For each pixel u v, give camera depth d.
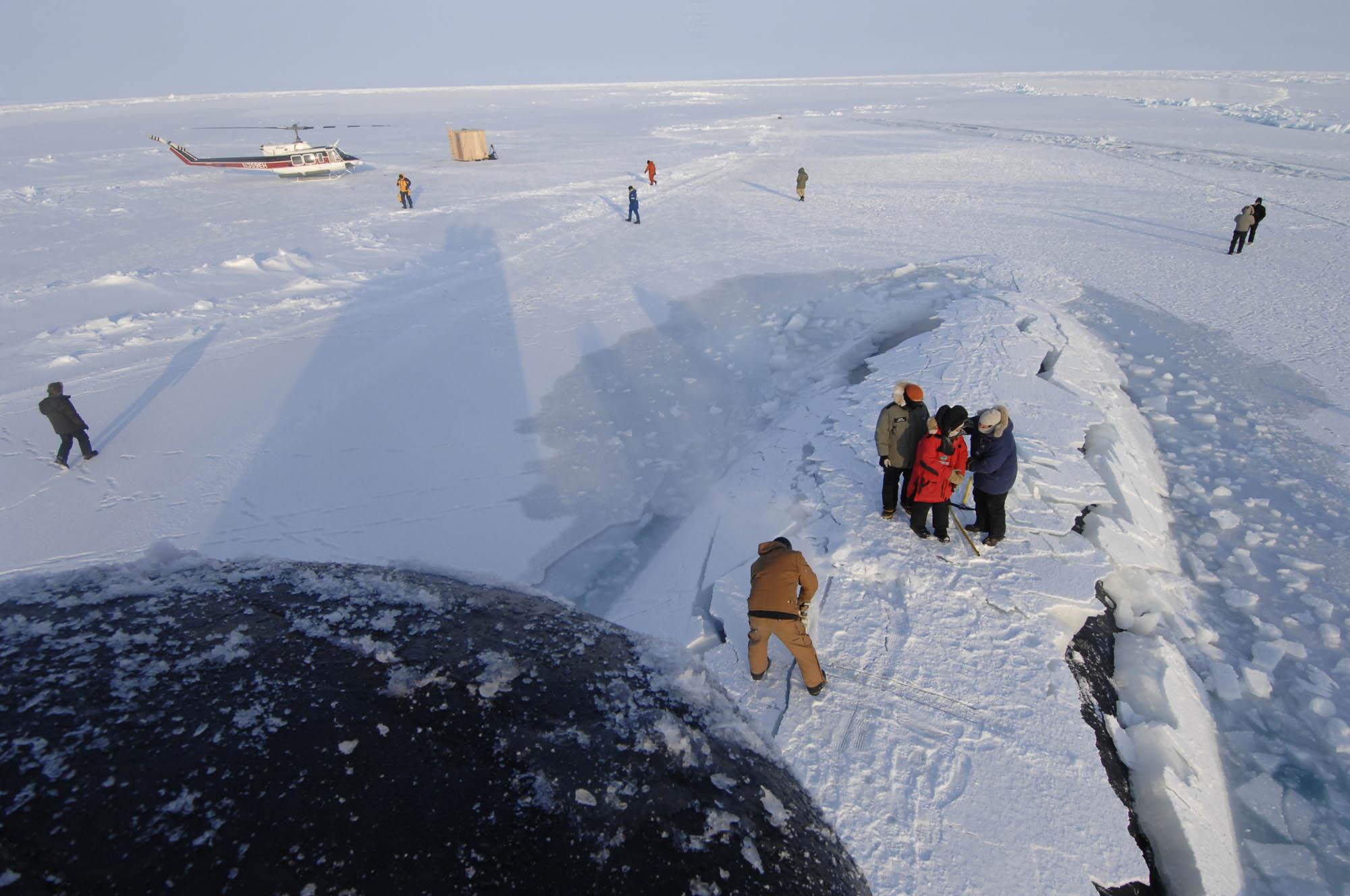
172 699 1.11
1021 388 9.12
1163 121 50.69
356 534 7.50
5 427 9.70
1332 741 4.88
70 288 15.77
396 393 10.63
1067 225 20.02
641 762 1.26
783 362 11.41
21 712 1.03
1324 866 4.09
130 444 9.27
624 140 46.25
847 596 5.57
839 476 7.19
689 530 7.09
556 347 12.30
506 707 1.27
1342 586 6.40
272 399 10.47
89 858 0.84
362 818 0.99
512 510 7.84
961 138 43.19
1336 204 21.59
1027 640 5.09
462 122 71.19
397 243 19.81
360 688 1.22
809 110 73.25
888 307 13.68
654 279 16.00
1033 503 6.66
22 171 39.78
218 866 0.88
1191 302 13.86
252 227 22.48
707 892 1.10
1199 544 7.07
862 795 4.01
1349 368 10.72
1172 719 4.78
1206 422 9.43
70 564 7.12
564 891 1.00
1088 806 3.97
